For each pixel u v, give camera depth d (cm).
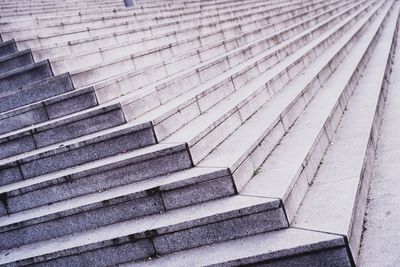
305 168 364
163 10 1159
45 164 411
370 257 278
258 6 1455
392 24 1616
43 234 369
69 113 448
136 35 758
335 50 925
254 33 984
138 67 589
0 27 657
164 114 397
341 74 754
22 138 440
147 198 340
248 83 623
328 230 272
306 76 691
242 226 298
